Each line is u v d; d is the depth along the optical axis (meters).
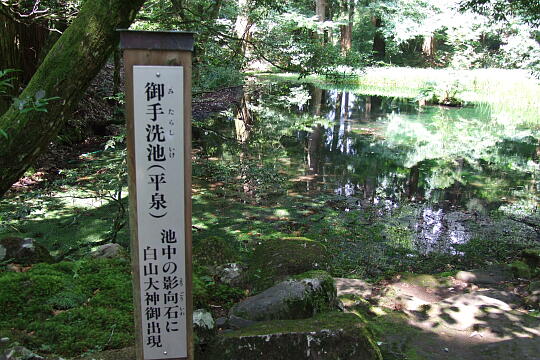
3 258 3.01
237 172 7.61
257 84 13.30
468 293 3.98
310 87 18.31
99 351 2.11
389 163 8.87
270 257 3.50
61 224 5.20
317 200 6.72
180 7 4.88
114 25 2.14
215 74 5.78
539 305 3.73
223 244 3.89
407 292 4.05
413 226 5.91
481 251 5.23
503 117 14.16
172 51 1.69
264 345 2.17
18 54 6.43
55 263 3.03
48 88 2.09
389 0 22.11
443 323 3.32
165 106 1.72
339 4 24.11
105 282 2.73
